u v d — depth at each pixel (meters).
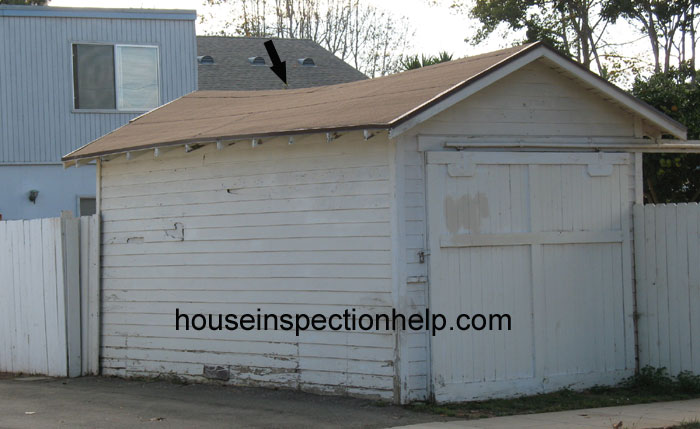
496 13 28.89
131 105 19.70
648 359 10.19
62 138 19.11
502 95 9.51
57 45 19.12
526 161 9.52
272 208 9.77
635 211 10.21
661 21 28.78
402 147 8.88
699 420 8.24
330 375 9.35
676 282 9.95
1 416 8.75
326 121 9.08
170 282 10.73
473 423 8.10
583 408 8.95
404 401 8.82
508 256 9.43
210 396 9.66
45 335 11.87
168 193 10.75
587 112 10.02
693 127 15.51
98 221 11.50
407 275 8.85
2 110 18.69
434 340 8.93
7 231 12.45
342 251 9.23
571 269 9.80
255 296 9.93
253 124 10.12
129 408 9.09
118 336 11.32
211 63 26.23
